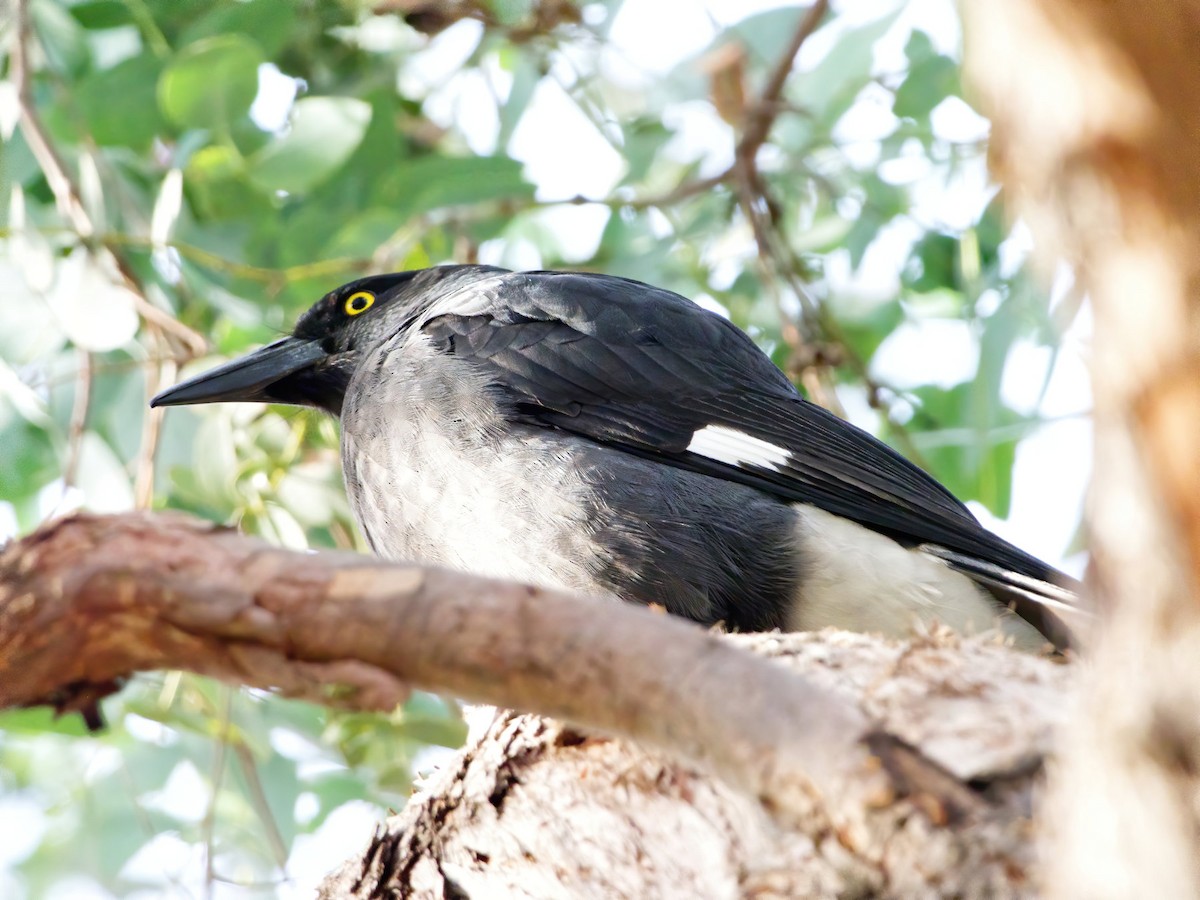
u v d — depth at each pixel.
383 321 10.97
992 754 5.08
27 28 10.53
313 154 10.94
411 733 10.04
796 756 4.43
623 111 12.38
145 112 10.96
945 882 4.68
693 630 4.53
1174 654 3.46
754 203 11.72
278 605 4.52
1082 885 3.79
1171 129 3.13
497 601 4.50
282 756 11.42
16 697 4.60
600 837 6.23
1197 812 3.54
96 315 10.19
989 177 3.45
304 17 11.76
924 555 8.83
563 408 9.49
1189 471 3.24
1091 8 3.11
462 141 13.32
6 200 11.00
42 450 11.46
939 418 12.38
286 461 10.59
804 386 11.78
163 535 4.59
